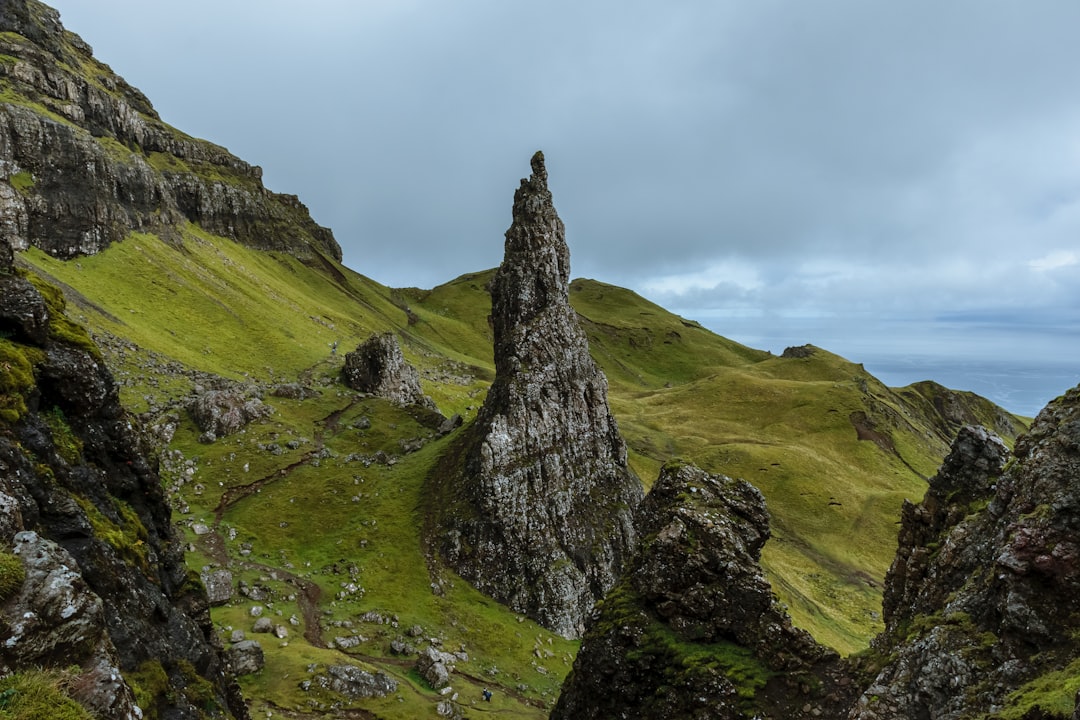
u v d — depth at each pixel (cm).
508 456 9562
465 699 5812
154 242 18050
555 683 7144
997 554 2603
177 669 2702
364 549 8738
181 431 10638
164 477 9294
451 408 17488
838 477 19112
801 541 15588
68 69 19275
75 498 2605
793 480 18450
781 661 3062
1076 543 2358
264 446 10756
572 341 10900
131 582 2669
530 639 7981
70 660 1806
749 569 3388
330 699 4956
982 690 2286
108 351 11925
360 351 15562
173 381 12100
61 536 2380
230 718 2895
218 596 6556
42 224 13812
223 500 9238
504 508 9194
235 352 15488
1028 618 2319
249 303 18650
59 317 3164
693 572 3428
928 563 3269
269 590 7188
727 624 3291
